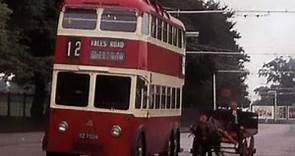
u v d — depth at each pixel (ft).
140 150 62.13
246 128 88.99
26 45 131.95
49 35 132.46
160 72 70.28
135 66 60.54
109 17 61.46
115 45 60.85
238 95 310.65
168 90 75.46
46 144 60.80
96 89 60.39
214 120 83.92
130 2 61.67
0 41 98.99
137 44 60.95
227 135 83.25
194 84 254.06
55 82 61.11
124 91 60.18
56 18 133.80
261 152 110.73
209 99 265.75
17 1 123.34
